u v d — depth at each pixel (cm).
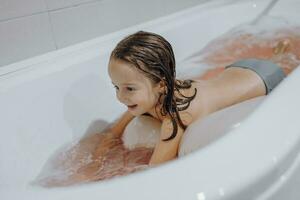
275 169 38
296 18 127
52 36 97
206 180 35
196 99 72
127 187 35
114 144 83
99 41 105
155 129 76
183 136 67
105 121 96
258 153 38
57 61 91
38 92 83
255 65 83
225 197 34
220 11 130
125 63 64
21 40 90
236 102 76
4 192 37
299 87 50
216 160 37
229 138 40
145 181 36
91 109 93
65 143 87
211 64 116
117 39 106
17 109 79
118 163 76
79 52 96
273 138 40
